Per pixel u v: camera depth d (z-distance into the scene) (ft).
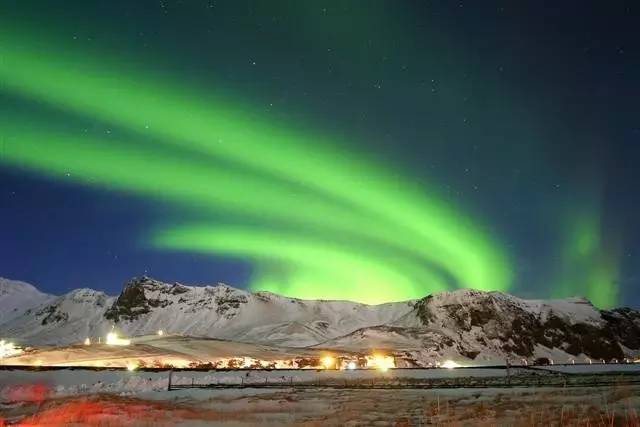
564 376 251.39
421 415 91.71
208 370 274.57
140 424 81.82
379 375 280.10
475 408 101.14
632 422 73.05
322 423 82.28
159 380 191.62
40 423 83.71
